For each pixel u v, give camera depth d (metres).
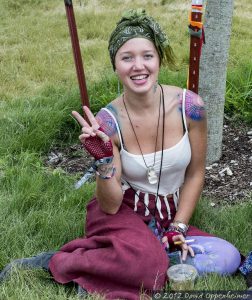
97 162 2.92
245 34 8.38
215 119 4.44
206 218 3.63
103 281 2.94
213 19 4.26
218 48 4.29
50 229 3.54
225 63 4.36
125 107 3.16
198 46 3.38
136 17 3.01
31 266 3.09
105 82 6.01
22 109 5.45
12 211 3.77
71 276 2.98
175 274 2.89
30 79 6.76
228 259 3.06
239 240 3.41
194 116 3.18
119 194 3.06
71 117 5.27
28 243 3.42
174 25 8.77
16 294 2.87
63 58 7.42
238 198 4.04
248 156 4.65
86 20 9.05
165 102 3.17
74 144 5.10
